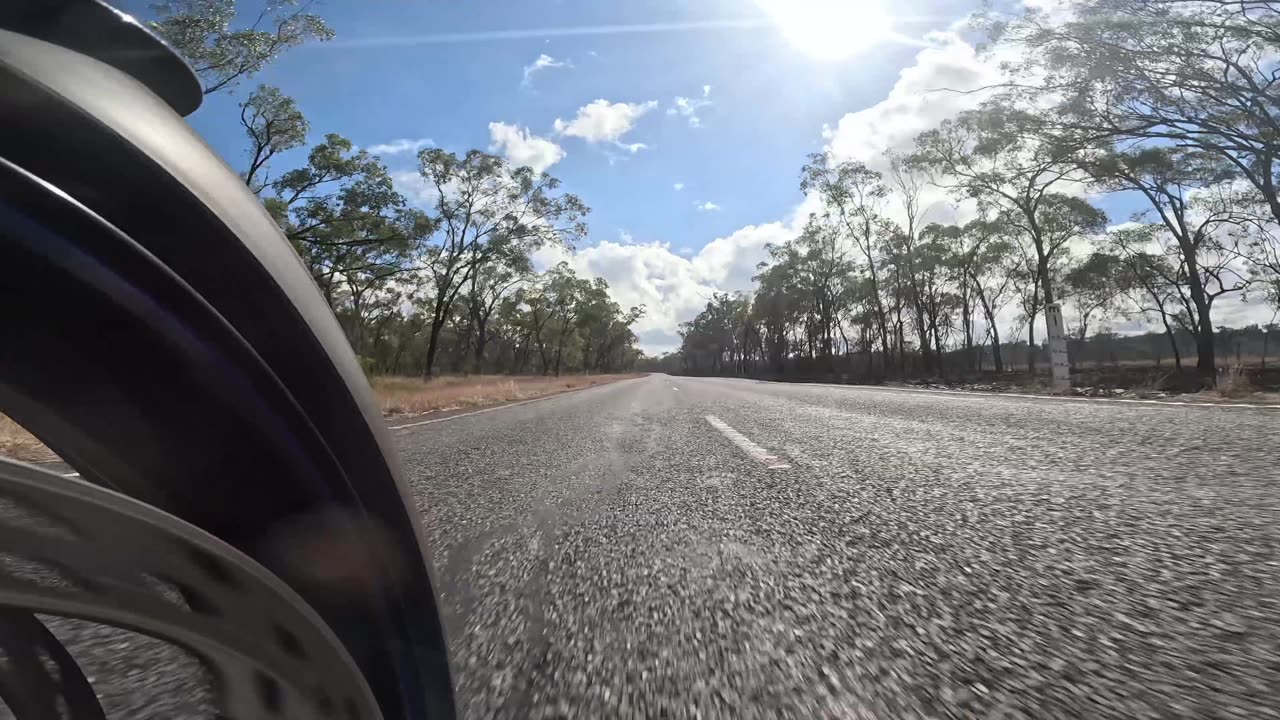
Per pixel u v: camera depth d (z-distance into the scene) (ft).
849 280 185.78
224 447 2.89
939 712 4.89
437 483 15.58
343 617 3.41
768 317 259.19
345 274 113.19
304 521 3.17
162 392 2.70
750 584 7.89
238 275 2.99
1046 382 76.23
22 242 2.24
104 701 4.61
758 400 50.44
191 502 2.96
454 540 10.30
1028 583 7.47
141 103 2.91
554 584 8.11
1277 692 4.99
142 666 5.21
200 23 53.62
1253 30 51.42
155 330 2.57
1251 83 55.93
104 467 2.78
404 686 3.64
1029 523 10.04
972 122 75.46
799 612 6.95
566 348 298.35
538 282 196.24
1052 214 122.83
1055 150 67.21
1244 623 6.17
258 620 2.52
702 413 37.68
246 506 3.05
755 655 5.94
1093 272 134.62
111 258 2.41
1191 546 8.52
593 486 14.85
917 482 13.79
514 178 135.44
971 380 114.21
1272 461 14.06
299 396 3.19
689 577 8.25
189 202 2.84
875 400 44.65
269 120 75.61
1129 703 4.90
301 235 96.99
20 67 2.45
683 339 509.35
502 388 83.97
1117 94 60.34
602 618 6.94
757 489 13.88
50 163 2.55
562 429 29.78
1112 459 15.34
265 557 3.13
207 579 2.30
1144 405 30.07
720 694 5.26
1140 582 7.31
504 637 6.47
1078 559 8.21
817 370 213.46
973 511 11.01
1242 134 58.34
